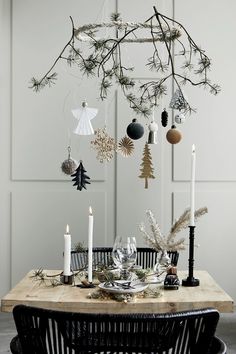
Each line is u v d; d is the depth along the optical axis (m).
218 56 4.48
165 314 1.67
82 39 2.91
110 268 2.70
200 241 4.46
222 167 4.48
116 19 2.78
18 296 2.31
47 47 4.45
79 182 3.38
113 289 2.27
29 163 4.45
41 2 4.45
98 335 1.69
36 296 2.31
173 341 1.74
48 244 4.46
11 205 4.45
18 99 4.45
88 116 3.39
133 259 2.50
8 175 4.47
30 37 4.45
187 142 4.46
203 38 4.48
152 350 1.75
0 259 4.46
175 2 4.46
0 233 4.46
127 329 1.74
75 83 4.44
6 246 4.46
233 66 4.49
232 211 4.48
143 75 4.43
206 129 4.47
